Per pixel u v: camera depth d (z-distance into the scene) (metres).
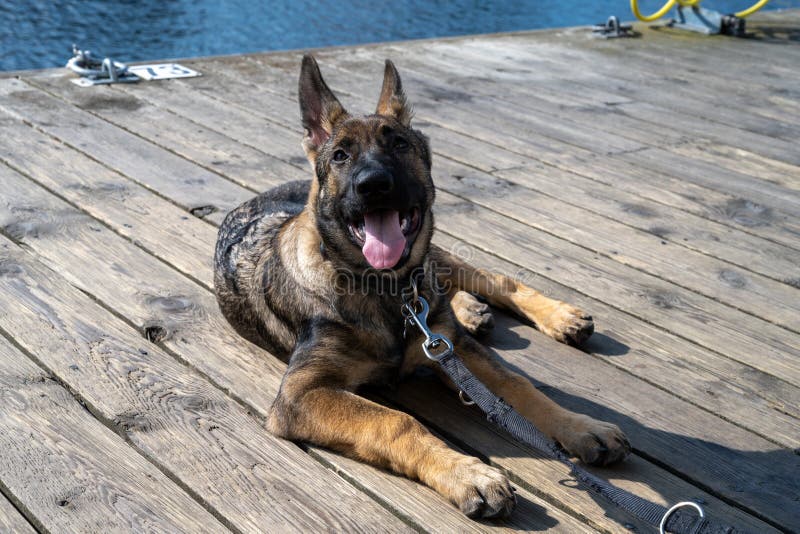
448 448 1.18
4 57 3.86
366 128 1.36
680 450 1.26
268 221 1.55
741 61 3.37
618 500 1.09
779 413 1.34
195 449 1.22
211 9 5.18
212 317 1.53
